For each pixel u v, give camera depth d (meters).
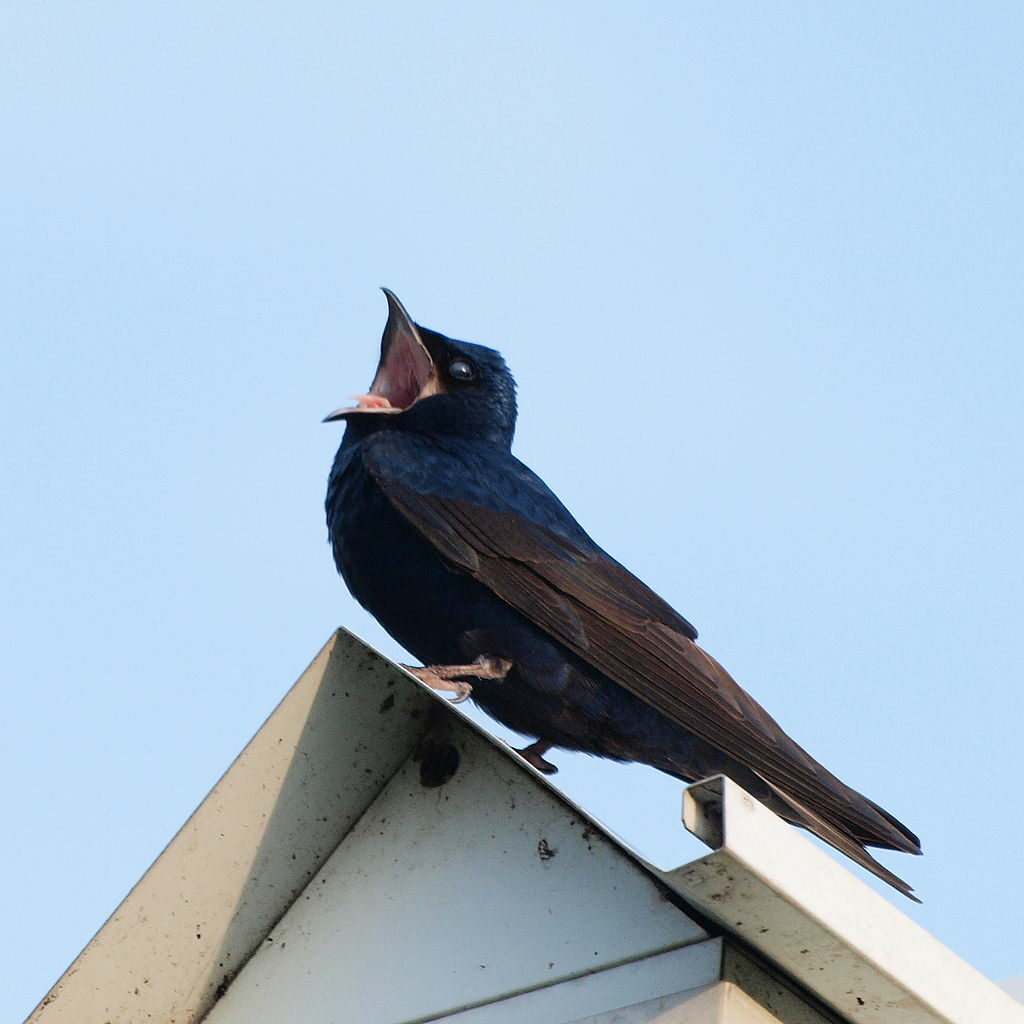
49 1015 9.35
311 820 9.55
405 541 12.20
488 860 9.24
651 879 8.68
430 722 9.57
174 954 9.46
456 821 9.43
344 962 9.39
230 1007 9.55
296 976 9.48
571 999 8.57
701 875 7.56
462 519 12.12
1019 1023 8.34
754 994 8.25
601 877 8.86
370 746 9.49
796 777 10.83
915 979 7.95
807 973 8.09
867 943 7.80
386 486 12.17
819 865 7.73
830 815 10.53
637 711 11.75
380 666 9.13
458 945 9.10
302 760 9.33
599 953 8.64
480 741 9.48
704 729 11.23
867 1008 8.22
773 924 7.79
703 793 7.49
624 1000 8.41
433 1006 9.00
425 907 9.31
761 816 7.52
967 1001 8.16
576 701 11.78
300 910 9.66
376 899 9.47
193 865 9.27
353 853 9.64
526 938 8.91
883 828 10.45
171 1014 9.59
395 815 9.61
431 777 9.58
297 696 9.05
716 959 8.24
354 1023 9.18
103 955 9.27
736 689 11.59
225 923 9.53
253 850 9.42
